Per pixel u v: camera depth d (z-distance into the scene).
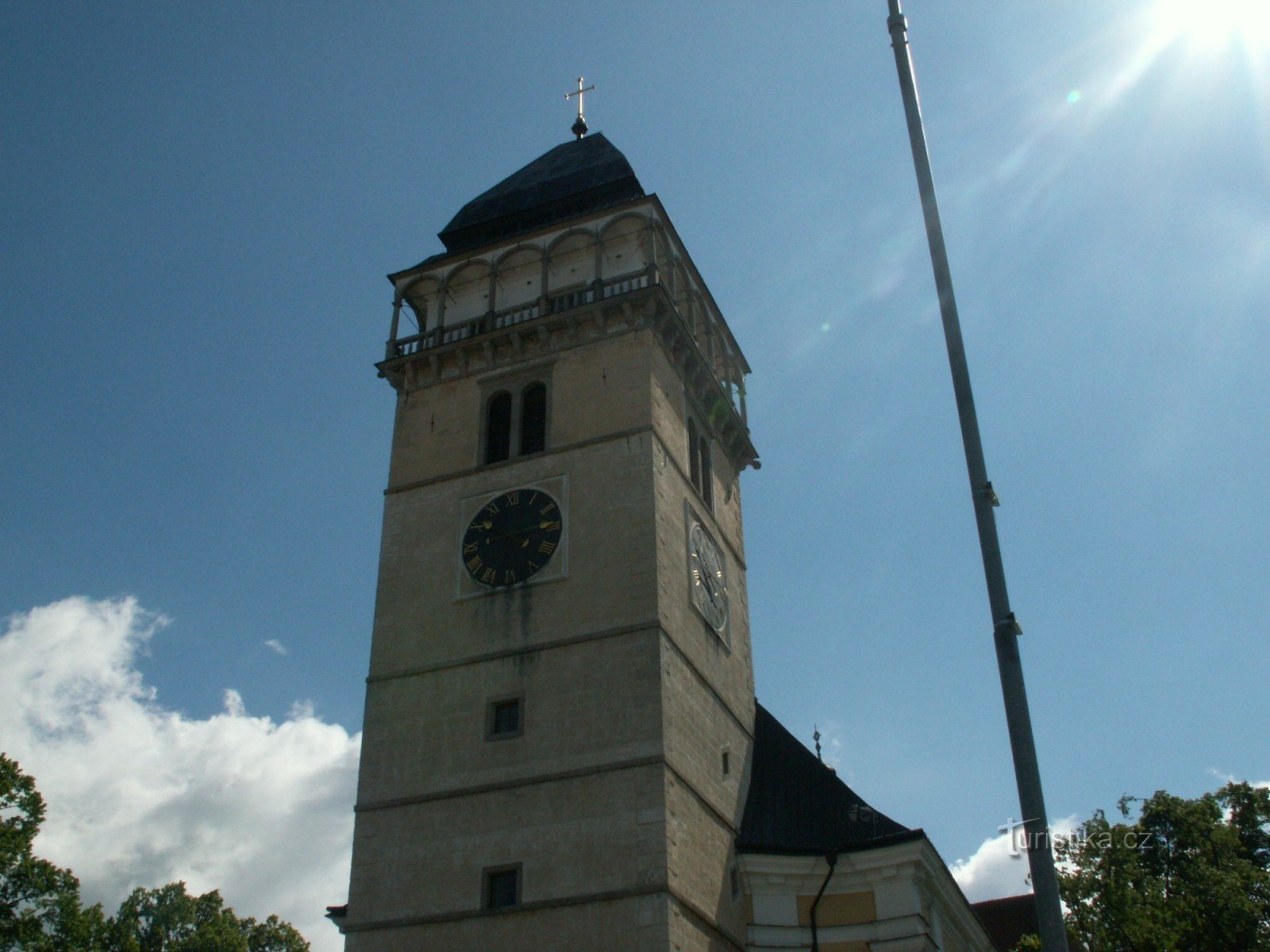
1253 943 45.03
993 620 17.05
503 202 51.59
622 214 46.53
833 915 38.03
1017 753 16.09
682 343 45.31
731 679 43.25
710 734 39.41
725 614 44.62
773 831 40.19
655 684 36.19
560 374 43.88
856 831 40.03
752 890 38.25
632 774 34.84
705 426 47.94
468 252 48.25
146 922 79.94
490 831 35.38
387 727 38.41
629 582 38.28
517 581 39.59
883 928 37.22
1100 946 39.59
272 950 82.94
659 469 41.03
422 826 36.16
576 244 47.81
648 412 41.69
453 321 47.91
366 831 36.59
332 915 37.97
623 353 43.38
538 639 38.22
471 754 36.91
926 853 38.06
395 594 41.03
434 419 44.91
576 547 39.53
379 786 37.34
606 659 37.09
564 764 35.72
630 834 33.88
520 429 43.38
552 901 33.50
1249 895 47.34
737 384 52.66
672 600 39.16
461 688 38.28
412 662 39.41
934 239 20.22
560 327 44.53
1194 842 49.16
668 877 32.94
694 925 33.75
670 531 40.62
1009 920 72.56
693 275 49.62
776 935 37.53
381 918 35.00
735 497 49.91
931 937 37.97
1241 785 55.78
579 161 52.44
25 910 51.78
